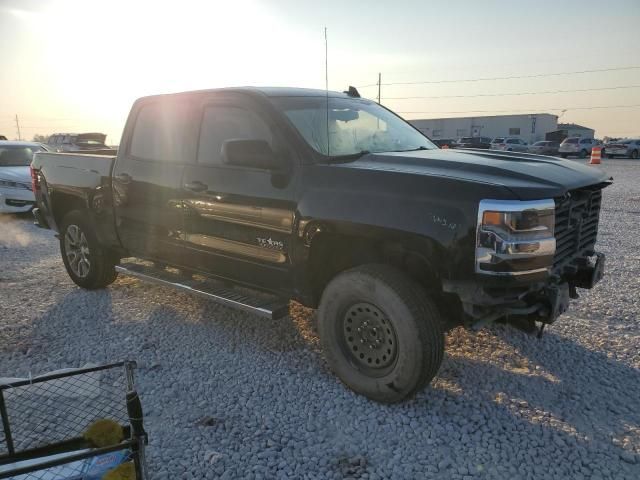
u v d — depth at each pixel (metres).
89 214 5.29
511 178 3.08
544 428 3.06
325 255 3.62
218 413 3.25
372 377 3.35
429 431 3.05
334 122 4.02
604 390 3.49
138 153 4.77
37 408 3.06
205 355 4.06
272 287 3.87
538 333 3.37
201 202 4.14
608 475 2.67
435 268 3.04
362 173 3.31
